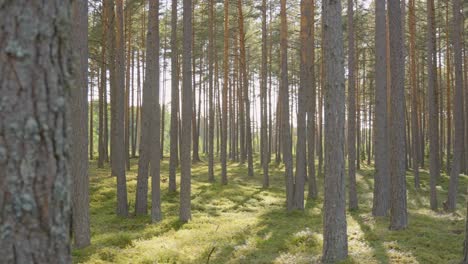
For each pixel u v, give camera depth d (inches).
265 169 955.3
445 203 677.9
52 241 83.4
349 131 685.3
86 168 406.3
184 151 561.6
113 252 378.6
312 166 820.0
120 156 584.7
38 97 81.6
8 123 78.8
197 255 382.9
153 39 557.0
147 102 569.3
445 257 354.9
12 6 79.3
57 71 84.7
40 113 81.8
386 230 472.7
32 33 80.7
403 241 414.0
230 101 1649.9
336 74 355.9
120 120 583.5
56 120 84.4
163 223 540.4
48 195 82.8
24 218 79.7
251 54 1443.2
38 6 81.7
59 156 84.9
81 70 394.3
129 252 385.7
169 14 1232.2
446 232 456.8
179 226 526.6
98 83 1251.2
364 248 391.5
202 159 1668.3
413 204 761.6
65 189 86.4
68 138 87.4
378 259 350.9
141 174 592.7
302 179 680.4
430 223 513.0
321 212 663.8
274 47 1298.0
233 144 1587.1
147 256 371.2
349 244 410.3
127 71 1141.1
